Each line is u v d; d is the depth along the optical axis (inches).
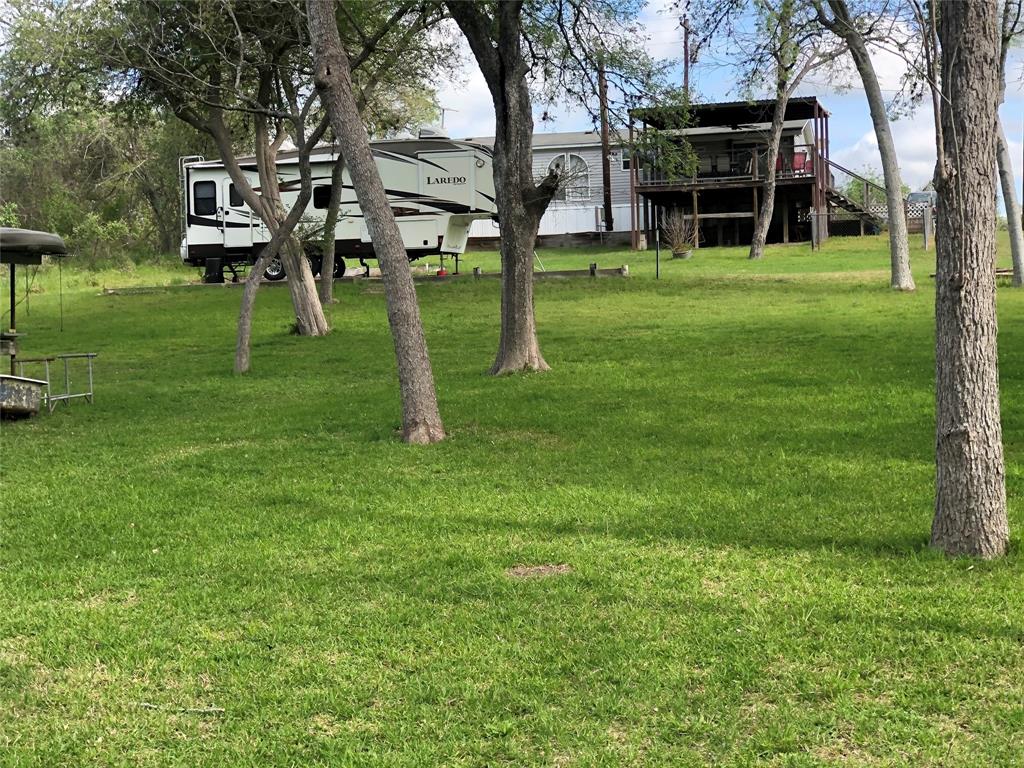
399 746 148.9
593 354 624.4
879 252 1321.4
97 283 1310.3
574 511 273.9
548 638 184.9
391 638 187.8
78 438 423.8
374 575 225.0
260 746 150.0
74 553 249.8
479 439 385.7
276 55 667.4
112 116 732.7
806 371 511.2
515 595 208.5
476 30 522.3
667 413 417.7
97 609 208.1
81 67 629.0
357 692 165.9
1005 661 169.0
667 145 618.8
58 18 601.0
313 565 234.4
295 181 1068.5
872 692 160.4
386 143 1061.8
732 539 243.3
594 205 1652.3
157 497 306.8
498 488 306.8
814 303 871.1
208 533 263.6
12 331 504.4
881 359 541.0
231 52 652.1
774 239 1619.1
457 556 236.1
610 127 623.2
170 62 629.3
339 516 279.0
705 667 171.0
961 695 158.1
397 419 436.5
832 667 168.7
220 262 1102.4
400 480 322.3
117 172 1754.4
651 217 1662.2
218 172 1087.6
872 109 931.3
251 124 991.6
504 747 147.4
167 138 1694.1
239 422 450.0
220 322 888.3
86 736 154.9
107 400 534.3
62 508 295.7
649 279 1077.8
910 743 144.7
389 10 677.9
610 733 150.5
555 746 147.8
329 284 944.9
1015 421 366.3
